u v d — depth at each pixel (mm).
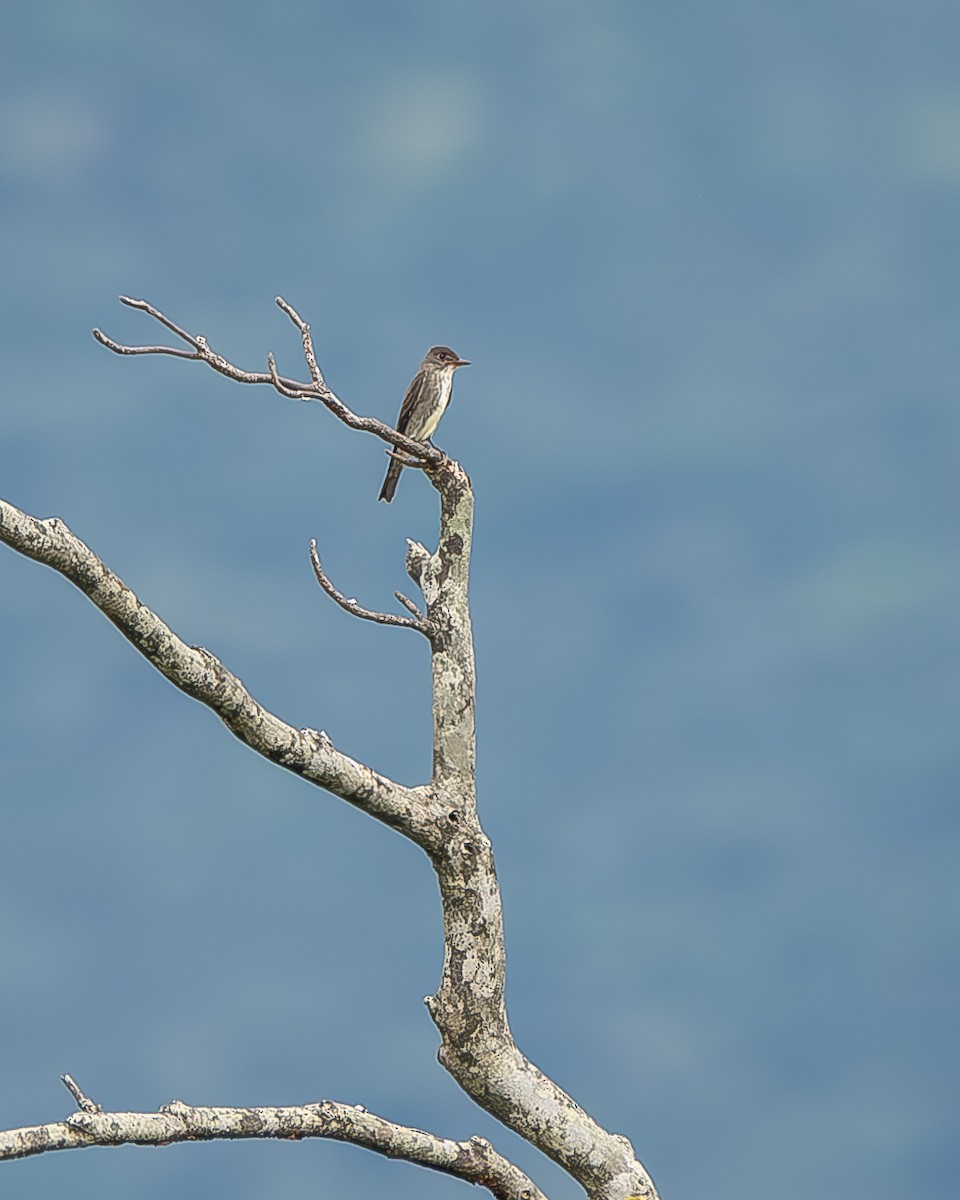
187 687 11414
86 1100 10859
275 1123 11445
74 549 10828
